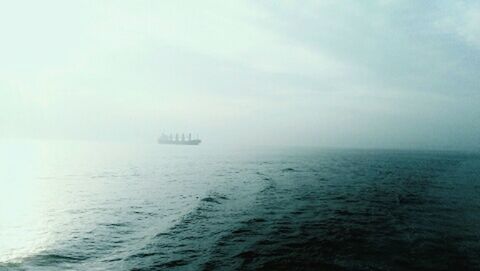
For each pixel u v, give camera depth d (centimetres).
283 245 1803
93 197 3750
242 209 2845
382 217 2522
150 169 7825
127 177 5959
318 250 1716
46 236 2119
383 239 1908
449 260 1558
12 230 2286
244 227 2205
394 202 3228
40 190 4331
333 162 10844
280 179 5475
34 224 2452
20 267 1550
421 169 8094
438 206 3019
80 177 5962
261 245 1806
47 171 7144
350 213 2675
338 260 1564
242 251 1706
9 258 1686
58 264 1592
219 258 1608
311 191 4012
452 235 1997
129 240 2011
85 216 2738
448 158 15912
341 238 1934
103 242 1970
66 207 3152
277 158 13588
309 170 7444
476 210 2839
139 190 4288
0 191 4231
